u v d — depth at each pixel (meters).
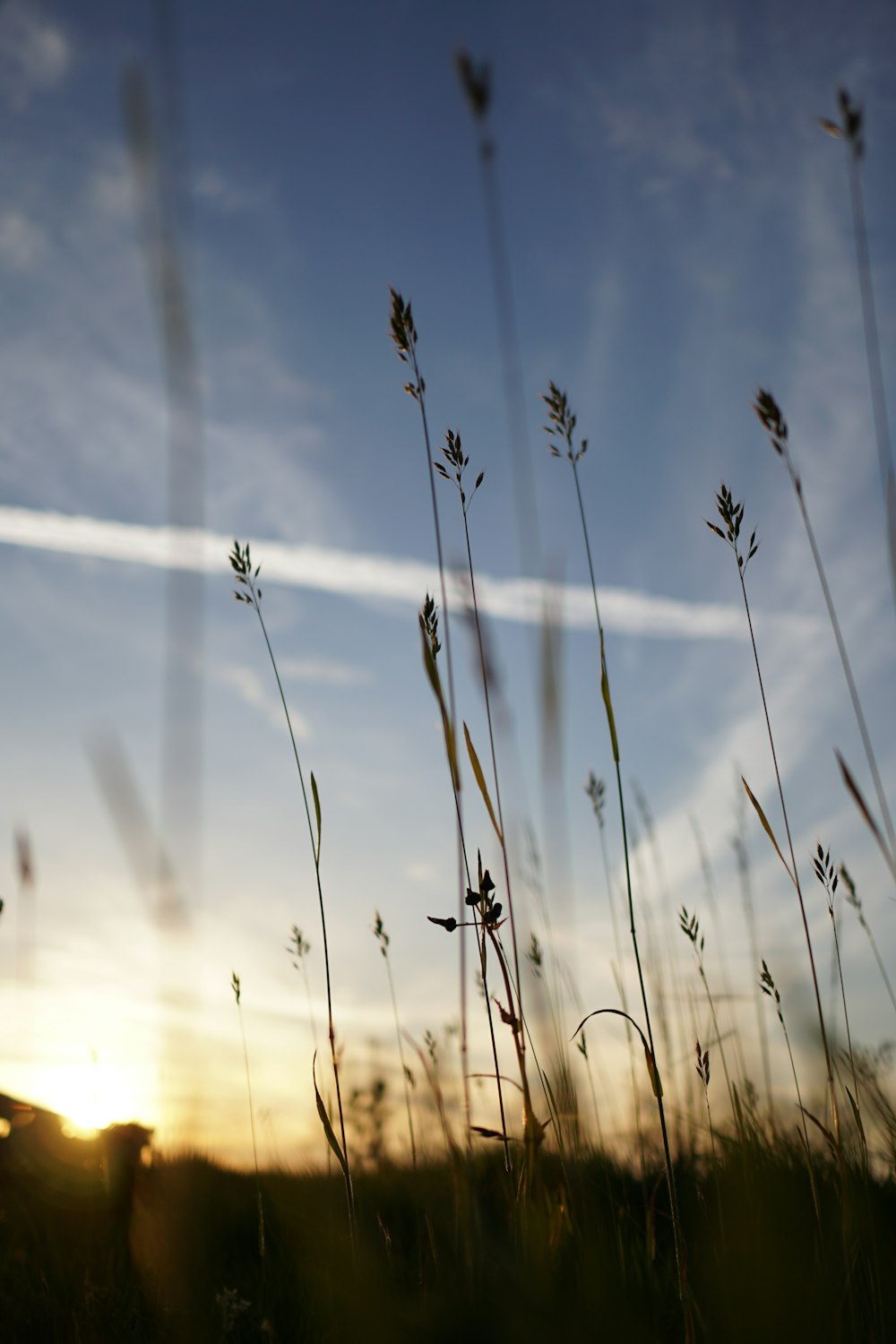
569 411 0.46
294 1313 0.42
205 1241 0.44
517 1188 0.36
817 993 0.43
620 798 0.41
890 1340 0.33
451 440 0.41
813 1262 0.34
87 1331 0.46
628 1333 0.29
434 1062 0.47
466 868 0.38
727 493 0.48
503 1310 0.28
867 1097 0.41
